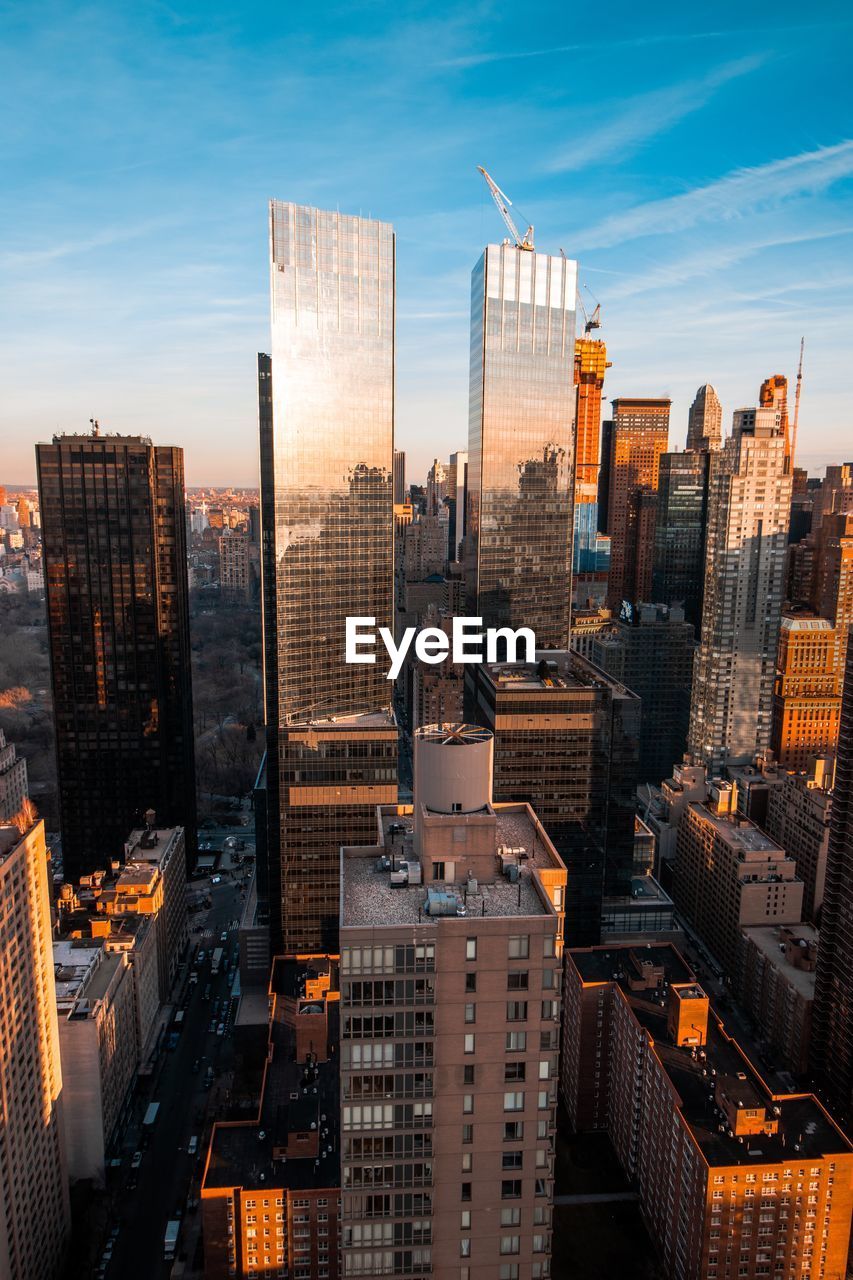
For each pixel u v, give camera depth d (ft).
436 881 321.32
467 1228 314.14
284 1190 595.06
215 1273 608.60
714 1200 606.14
